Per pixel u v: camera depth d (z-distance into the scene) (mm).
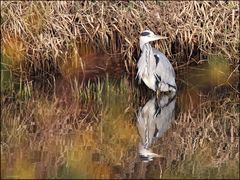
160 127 12375
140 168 9805
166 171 9547
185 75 15039
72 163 9938
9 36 14648
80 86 14758
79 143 11172
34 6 14742
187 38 14828
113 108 13797
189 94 14672
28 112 13305
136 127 12422
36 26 14695
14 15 14633
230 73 14758
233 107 13766
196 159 10227
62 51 14781
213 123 12602
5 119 12734
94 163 10000
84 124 12570
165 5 14977
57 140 11336
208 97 14453
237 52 14773
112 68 15031
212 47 14867
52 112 13320
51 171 9562
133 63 14969
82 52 15023
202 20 14828
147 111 13625
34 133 11781
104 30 14812
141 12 14891
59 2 14758
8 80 14469
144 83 14648
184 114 13328
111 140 11430
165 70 14352
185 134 11820
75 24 14789
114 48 14953
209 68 14883
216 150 10734
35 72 14773
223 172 9547
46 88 14695
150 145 11094
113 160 10133
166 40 14977
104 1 14969
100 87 14445
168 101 14383
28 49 14695
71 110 13539
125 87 14695
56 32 14758
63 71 14883
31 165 9828
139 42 14562
